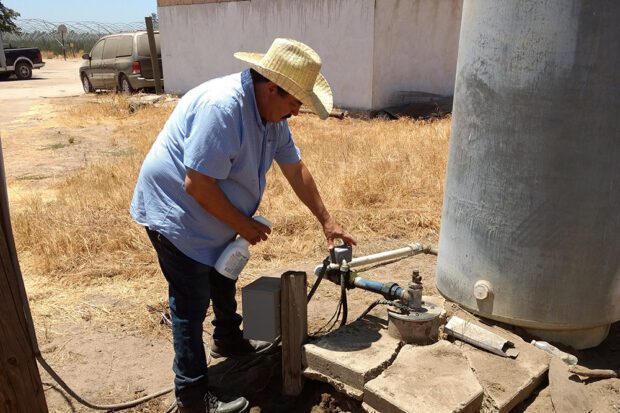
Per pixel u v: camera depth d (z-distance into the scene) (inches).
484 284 123.1
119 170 289.7
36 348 88.3
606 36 104.7
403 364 105.0
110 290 163.2
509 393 103.1
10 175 311.9
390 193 243.8
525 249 116.7
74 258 180.9
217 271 107.5
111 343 135.9
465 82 121.1
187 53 685.9
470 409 96.4
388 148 330.0
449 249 131.5
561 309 118.3
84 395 116.1
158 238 101.7
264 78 96.2
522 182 114.0
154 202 100.8
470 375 102.3
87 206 226.8
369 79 504.1
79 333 140.3
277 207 226.5
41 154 373.4
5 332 82.4
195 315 104.9
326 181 256.5
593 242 113.7
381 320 121.6
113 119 530.3
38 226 199.9
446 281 134.0
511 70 110.9
